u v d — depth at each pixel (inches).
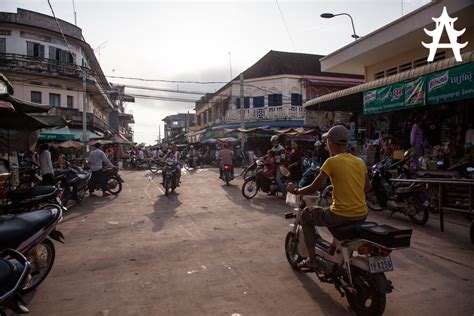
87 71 1147.9
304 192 146.3
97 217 316.5
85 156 887.1
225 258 195.3
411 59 483.8
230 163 542.9
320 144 449.7
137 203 387.2
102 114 1646.2
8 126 367.6
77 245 227.1
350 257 131.4
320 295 147.0
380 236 116.6
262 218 298.0
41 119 354.6
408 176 318.0
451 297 142.5
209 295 148.4
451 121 395.5
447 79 305.0
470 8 348.8
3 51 1042.1
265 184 400.5
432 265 178.4
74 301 145.6
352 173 133.3
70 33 1169.4
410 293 146.5
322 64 601.6
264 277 166.9
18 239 138.6
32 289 157.8
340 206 132.2
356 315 129.2
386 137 449.7
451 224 266.8
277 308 136.1
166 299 145.4
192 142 1615.4
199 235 245.8
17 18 1050.7
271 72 1210.0
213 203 376.8
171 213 326.0
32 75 1060.5
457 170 303.9
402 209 273.9
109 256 203.0
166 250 212.1
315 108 569.6
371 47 478.0
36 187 245.6
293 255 176.9
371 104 400.5
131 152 1258.6
